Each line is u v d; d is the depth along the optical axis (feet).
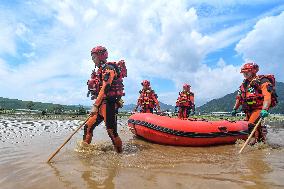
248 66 24.25
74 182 11.94
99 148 19.89
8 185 11.51
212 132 22.79
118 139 18.97
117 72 19.53
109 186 11.49
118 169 14.16
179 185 11.71
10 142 22.21
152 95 41.93
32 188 11.19
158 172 13.67
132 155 18.01
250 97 24.13
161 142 22.97
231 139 23.82
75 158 16.60
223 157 17.83
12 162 15.35
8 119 48.06
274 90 23.30
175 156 17.98
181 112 45.03
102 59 19.93
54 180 12.17
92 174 13.16
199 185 11.72
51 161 15.71
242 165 15.37
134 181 12.17
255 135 23.73
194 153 19.36
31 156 16.93
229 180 12.41
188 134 22.08
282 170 14.24
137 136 26.13
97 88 20.03
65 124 40.22
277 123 53.47
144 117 24.27
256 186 11.59
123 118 58.65
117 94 19.06
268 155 18.66
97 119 19.67
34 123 41.01
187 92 44.86
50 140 23.35
